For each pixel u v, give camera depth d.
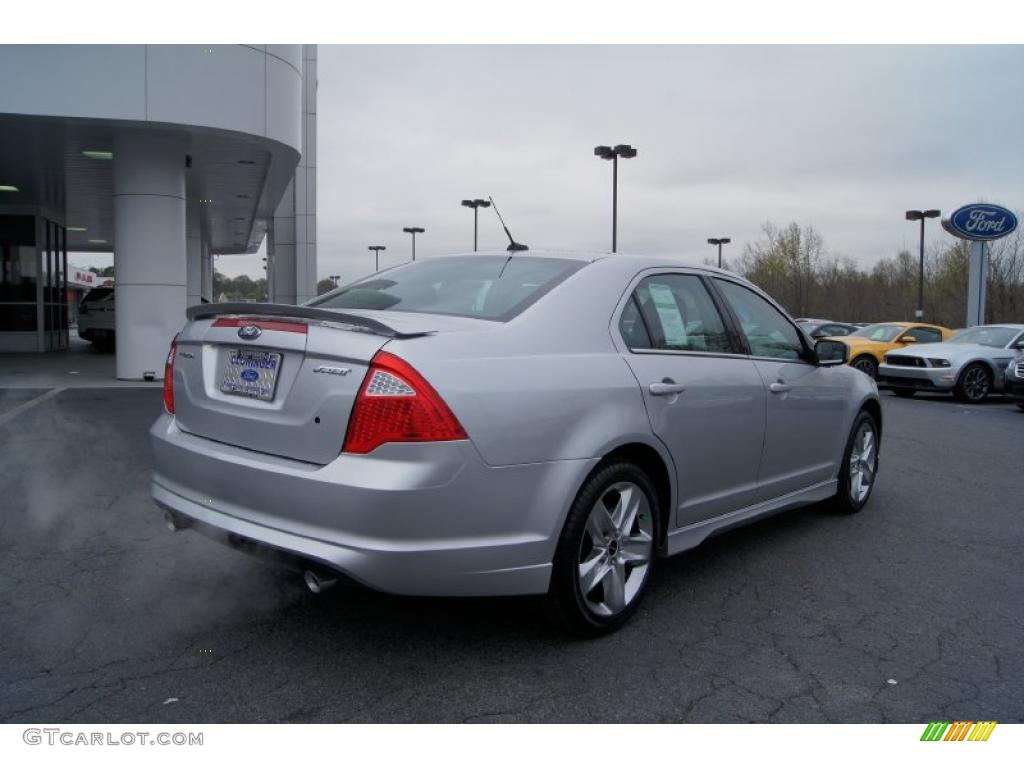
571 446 3.23
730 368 4.20
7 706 2.85
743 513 4.40
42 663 3.17
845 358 4.98
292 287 25.97
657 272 4.06
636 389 3.54
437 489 2.86
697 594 4.07
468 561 2.96
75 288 60.78
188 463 3.38
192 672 3.12
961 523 5.50
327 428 2.93
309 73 25.41
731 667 3.26
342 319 2.97
